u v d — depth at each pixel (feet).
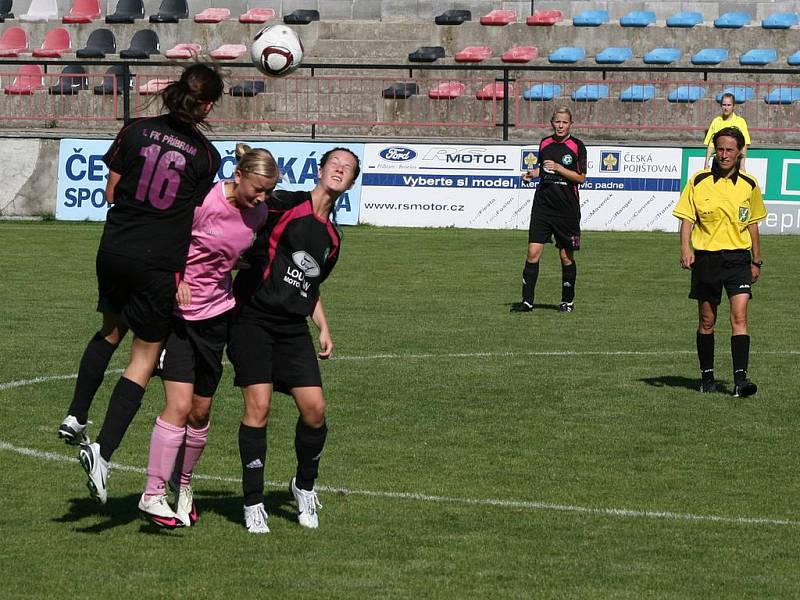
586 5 223.30
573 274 100.12
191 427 41.93
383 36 213.46
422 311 99.45
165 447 40.65
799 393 68.03
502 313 98.94
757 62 199.21
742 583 37.09
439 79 174.60
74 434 43.45
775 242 149.59
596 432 58.13
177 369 40.81
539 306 103.19
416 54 203.51
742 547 40.81
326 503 45.60
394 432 57.62
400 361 76.79
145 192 40.14
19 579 36.47
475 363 76.54
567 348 82.64
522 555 39.58
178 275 40.24
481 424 59.57
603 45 210.79
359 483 48.42
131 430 56.75
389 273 122.52
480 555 39.52
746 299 66.49
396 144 160.97
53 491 46.47
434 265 128.67
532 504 45.73
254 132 186.80
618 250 141.38
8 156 163.02
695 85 179.01
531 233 99.91
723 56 204.23
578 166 98.84
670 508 45.50
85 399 43.78
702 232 67.00
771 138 186.09
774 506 45.93
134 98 189.47
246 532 41.81
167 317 40.75
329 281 116.47
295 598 35.19
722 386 69.97
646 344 84.69
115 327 43.80
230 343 41.16
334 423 59.31
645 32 209.97
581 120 186.29
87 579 36.60
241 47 205.57
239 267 40.70
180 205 40.27
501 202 159.43
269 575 37.22
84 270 120.47
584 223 159.22
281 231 40.22
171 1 223.10
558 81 177.78
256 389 41.04
